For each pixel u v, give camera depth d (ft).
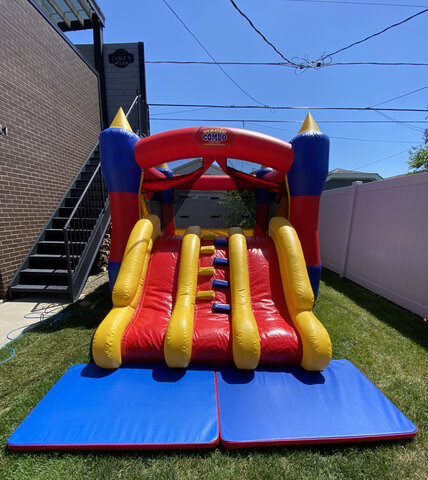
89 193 20.11
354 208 18.75
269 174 16.53
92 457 5.78
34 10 17.12
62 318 12.29
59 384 7.69
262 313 9.93
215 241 13.15
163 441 5.96
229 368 8.41
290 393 7.47
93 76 25.09
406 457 5.92
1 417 6.79
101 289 16.56
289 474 5.51
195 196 27.22
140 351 8.50
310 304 9.41
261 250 12.25
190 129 11.41
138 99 25.95
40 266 16.30
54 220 18.72
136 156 11.83
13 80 15.30
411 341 10.66
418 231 13.21
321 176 11.95
